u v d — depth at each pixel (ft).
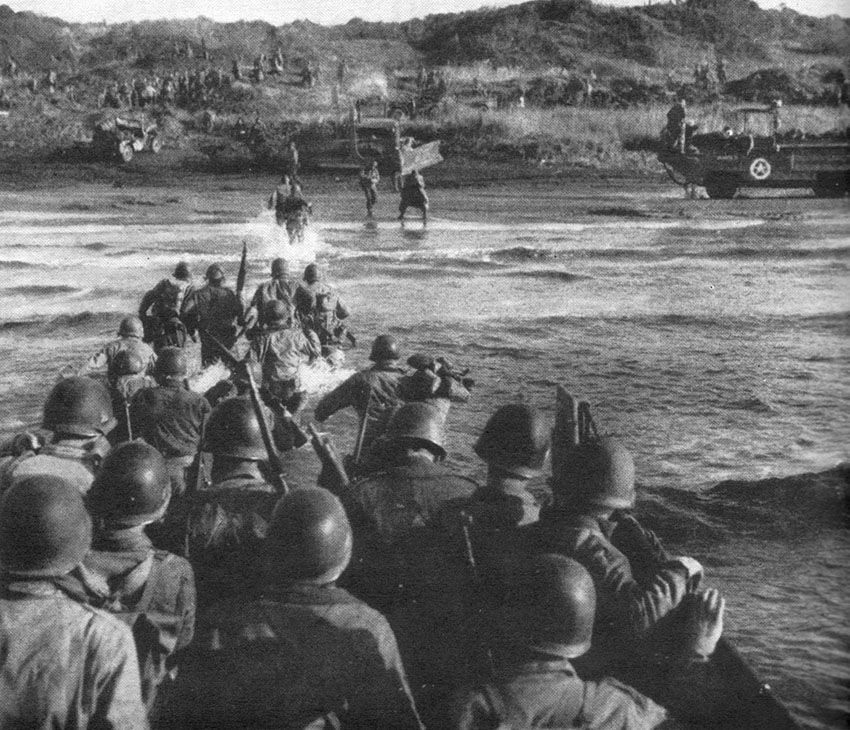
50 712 10.24
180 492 17.69
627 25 228.63
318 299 35.70
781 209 102.99
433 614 12.76
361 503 13.53
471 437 28.89
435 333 44.09
